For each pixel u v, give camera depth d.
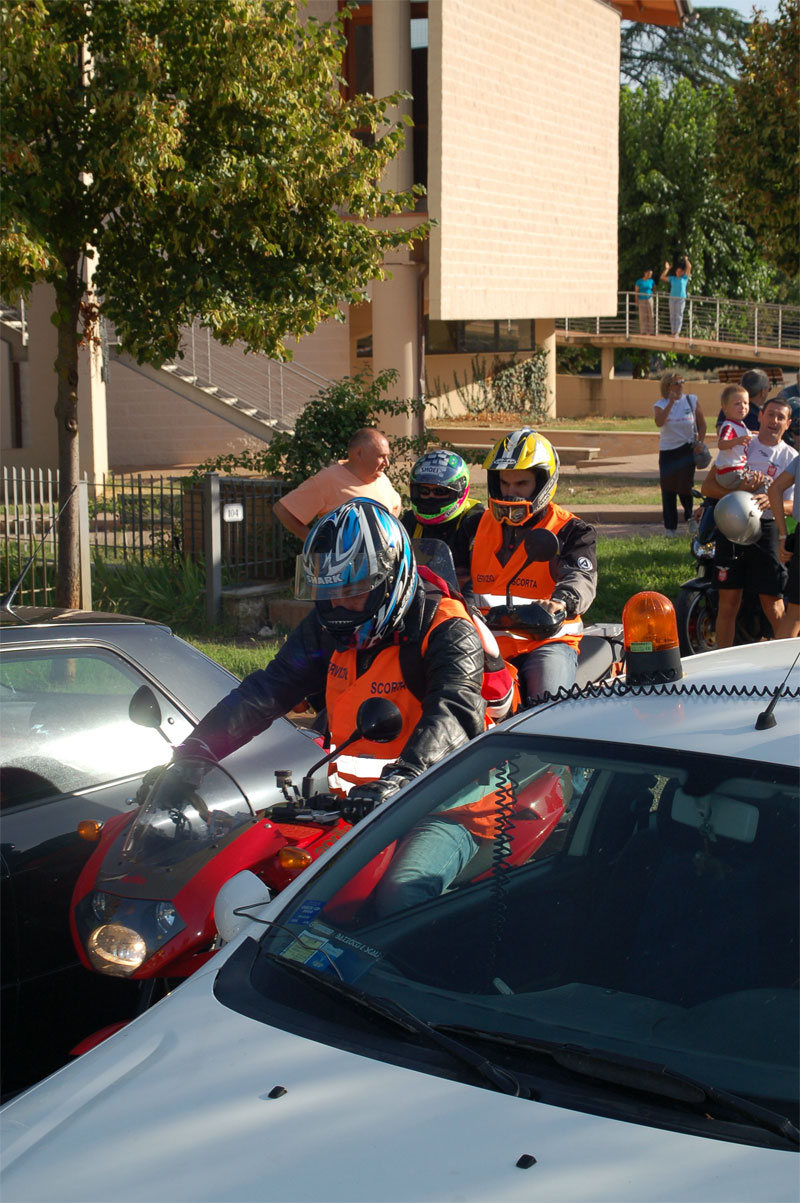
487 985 2.60
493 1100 2.26
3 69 8.60
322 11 21.20
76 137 9.19
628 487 17.92
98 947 3.43
